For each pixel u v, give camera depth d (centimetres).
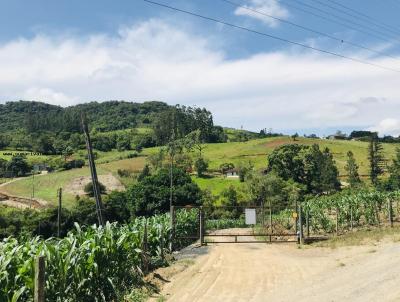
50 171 12656
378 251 1809
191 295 1273
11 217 5975
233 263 1830
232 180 10025
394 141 18200
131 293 1229
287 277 1512
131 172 11031
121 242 1306
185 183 6175
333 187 8994
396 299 1049
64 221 6022
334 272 1505
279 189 7312
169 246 2189
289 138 16362
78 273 1076
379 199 3062
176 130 16488
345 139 18738
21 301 919
